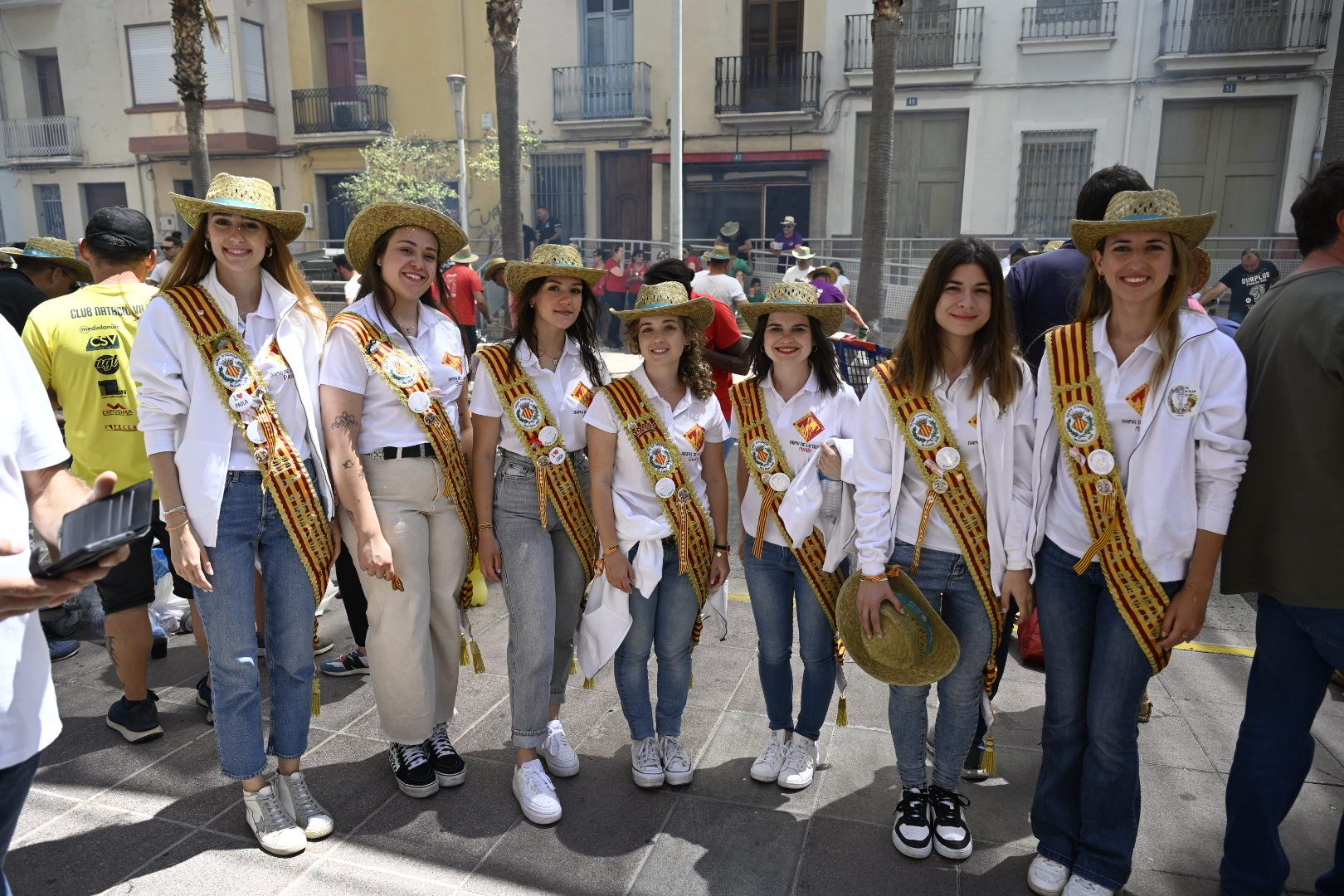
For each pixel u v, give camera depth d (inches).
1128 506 89.7
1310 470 85.1
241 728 103.2
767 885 99.2
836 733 131.5
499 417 114.0
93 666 154.2
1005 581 97.8
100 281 132.0
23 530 66.6
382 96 743.1
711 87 663.1
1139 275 85.8
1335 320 82.4
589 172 709.3
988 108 603.8
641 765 117.0
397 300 113.2
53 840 106.1
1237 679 146.6
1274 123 561.0
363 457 110.0
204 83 454.3
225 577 100.9
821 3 627.5
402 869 101.7
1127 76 575.2
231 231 99.9
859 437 101.9
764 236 679.1
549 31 693.9
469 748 127.8
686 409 113.9
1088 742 96.7
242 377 100.8
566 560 119.4
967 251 92.0
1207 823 109.7
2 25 805.2
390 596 110.0
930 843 103.7
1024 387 95.8
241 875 100.3
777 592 113.6
